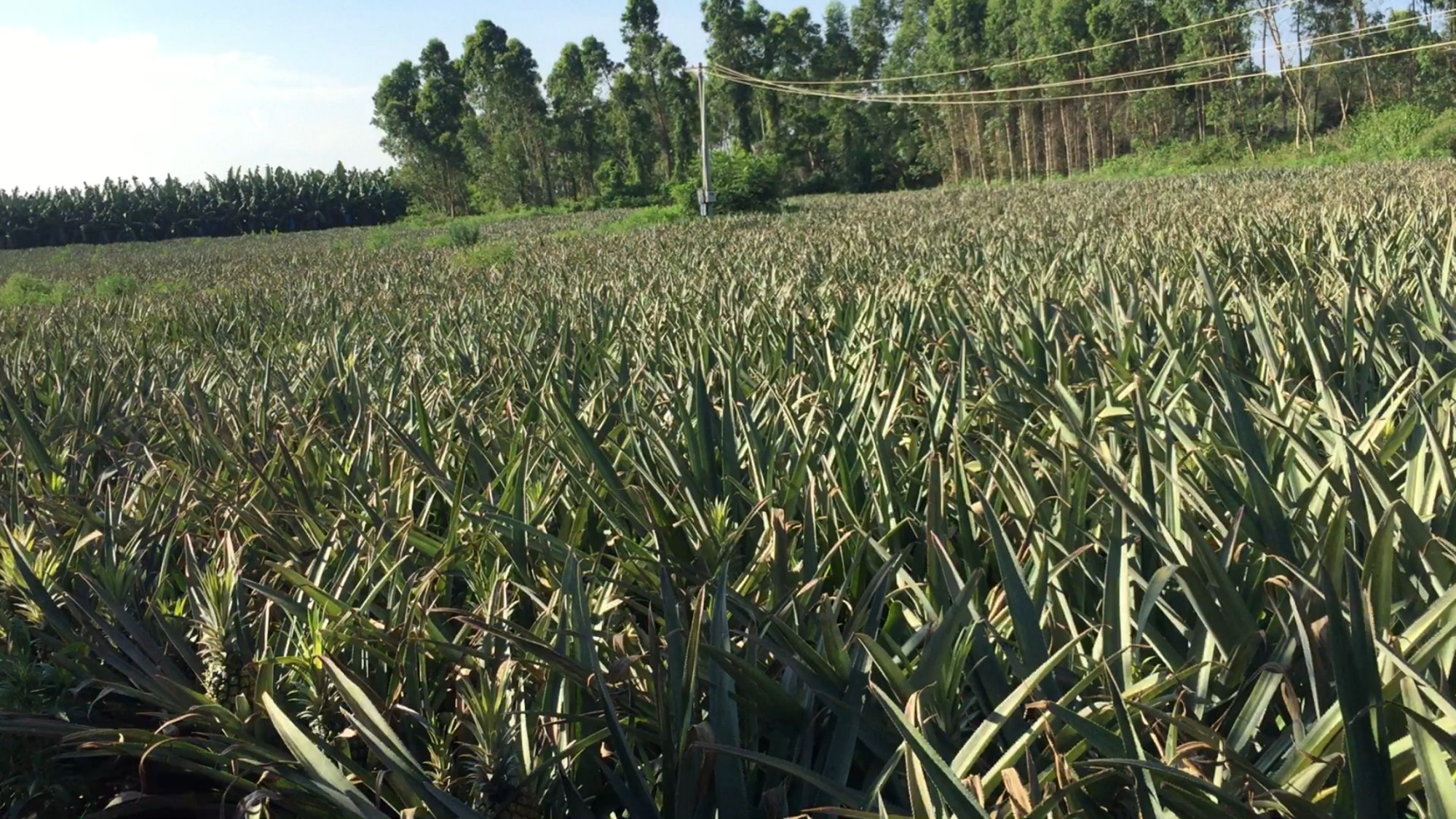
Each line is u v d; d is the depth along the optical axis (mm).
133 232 105750
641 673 3322
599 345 9188
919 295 8945
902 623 3566
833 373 6551
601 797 3137
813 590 3664
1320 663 2383
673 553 4258
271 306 18703
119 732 3080
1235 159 84188
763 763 2555
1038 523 3650
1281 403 4750
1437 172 34594
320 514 4863
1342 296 7598
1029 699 2900
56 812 3568
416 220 110688
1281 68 80125
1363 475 3314
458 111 133000
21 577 4094
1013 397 5797
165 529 4781
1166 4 105188
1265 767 2539
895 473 4758
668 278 16766
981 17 123188
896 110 132875
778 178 54562
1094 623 3412
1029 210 34875
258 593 4184
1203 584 2875
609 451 5508
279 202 112562
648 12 136125
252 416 7223
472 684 3439
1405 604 2990
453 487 4879
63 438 6922
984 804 2473
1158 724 2750
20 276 34344
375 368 9211
